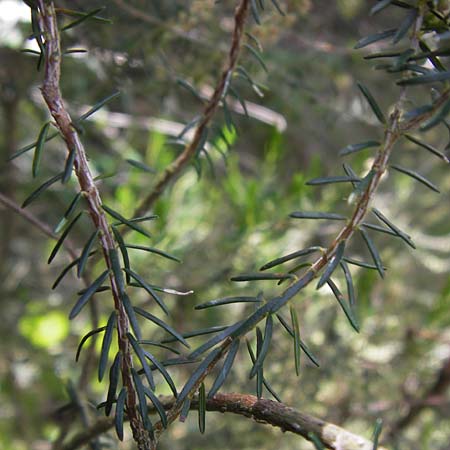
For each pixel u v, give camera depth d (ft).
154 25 1.37
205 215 1.67
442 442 1.78
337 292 0.65
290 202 1.61
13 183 1.97
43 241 2.19
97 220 0.63
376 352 1.81
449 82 0.59
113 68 1.49
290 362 1.66
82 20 0.66
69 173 0.60
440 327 1.83
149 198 1.05
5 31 1.65
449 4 0.63
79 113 1.69
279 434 1.70
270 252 1.59
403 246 1.93
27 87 1.71
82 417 1.00
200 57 1.51
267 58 1.67
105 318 1.71
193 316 1.64
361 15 2.17
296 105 1.93
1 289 2.15
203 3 1.32
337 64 1.91
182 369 1.68
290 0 1.41
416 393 1.85
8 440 2.03
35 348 2.16
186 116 1.89
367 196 0.65
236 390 1.58
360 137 2.27
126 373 0.65
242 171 2.21
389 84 2.17
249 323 0.63
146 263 1.56
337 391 1.73
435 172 2.18
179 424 1.73
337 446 0.60
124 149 1.95
